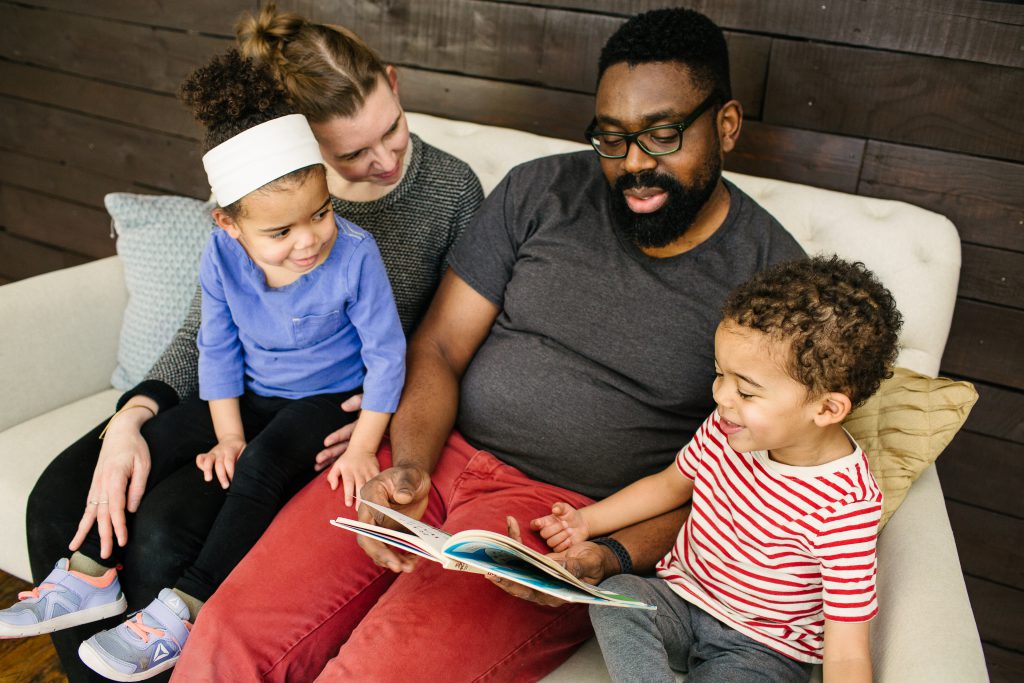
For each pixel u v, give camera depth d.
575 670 1.20
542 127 1.98
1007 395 1.71
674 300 1.33
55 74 2.64
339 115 1.39
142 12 2.39
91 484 1.34
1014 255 1.63
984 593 1.83
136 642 1.16
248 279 1.37
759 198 1.62
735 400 1.05
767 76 1.73
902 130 1.65
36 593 1.23
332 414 1.43
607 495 1.38
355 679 1.07
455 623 1.11
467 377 1.47
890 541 1.19
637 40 1.25
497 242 1.49
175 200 1.83
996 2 1.51
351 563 1.24
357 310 1.38
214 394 1.42
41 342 1.67
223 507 1.29
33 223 2.90
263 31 1.42
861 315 0.99
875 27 1.61
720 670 1.10
